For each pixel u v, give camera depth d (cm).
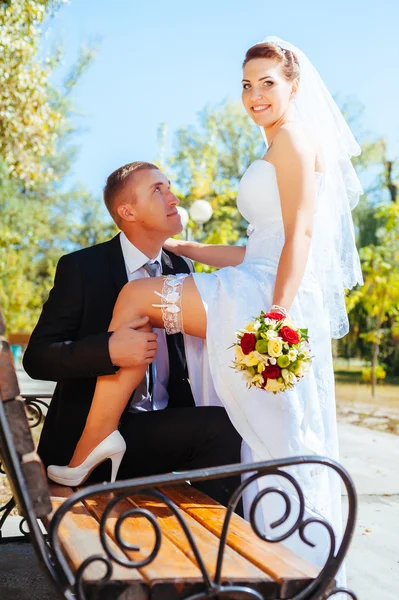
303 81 367
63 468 311
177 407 373
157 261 380
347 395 1563
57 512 191
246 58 356
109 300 354
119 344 299
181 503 283
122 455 312
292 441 308
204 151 1802
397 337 2109
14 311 3156
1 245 2264
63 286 351
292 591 205
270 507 304
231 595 198
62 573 198
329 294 368
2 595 350
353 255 376
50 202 3384
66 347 315
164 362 370
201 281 321
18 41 955
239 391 312
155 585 196
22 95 1063
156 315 318
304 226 321
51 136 1210
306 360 275
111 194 367
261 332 274
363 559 422
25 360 339
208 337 314
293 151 329
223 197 1683
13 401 205
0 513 513
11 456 196
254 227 351
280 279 310
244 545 233
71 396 343
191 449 332
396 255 1573
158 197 362
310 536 303
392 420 1106
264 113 353
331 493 329
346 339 2323
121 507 274
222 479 320
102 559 192
